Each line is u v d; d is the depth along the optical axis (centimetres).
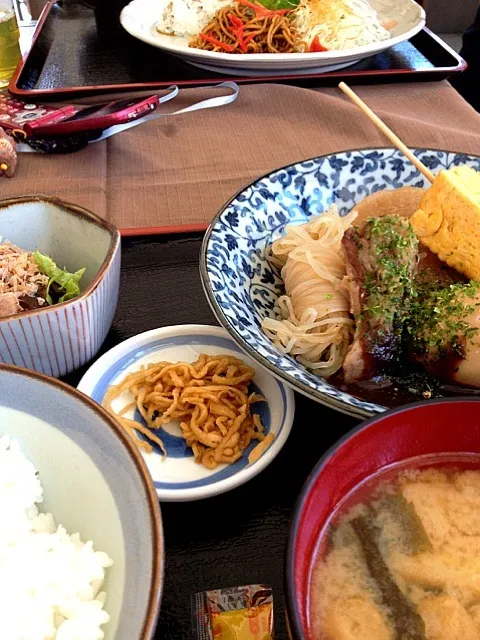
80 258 29
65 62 57
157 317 29
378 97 52
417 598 15
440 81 55
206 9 59
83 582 16
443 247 28
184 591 19
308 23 56
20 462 18
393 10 63
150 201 39
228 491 21
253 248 30
